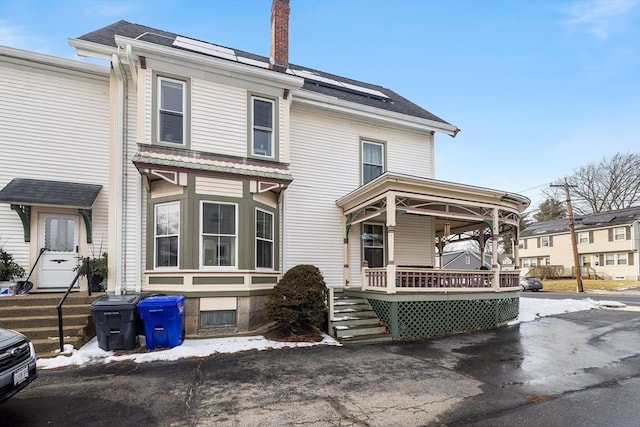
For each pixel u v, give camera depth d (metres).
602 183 40.22
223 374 5.18
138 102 7.59
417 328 8.43
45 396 4.30
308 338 7.43
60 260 7.98
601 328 9.47
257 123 8.80
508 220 10.55
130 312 6.24
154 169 7.38
